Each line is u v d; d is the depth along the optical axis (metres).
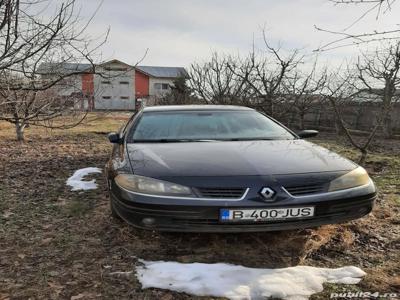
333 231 3.54
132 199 2.99
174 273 2.78
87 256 3.12
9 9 3.81
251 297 2.51
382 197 4.80
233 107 4.98
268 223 2.91
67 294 2.56
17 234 3.60
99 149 9.46
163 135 4.13
